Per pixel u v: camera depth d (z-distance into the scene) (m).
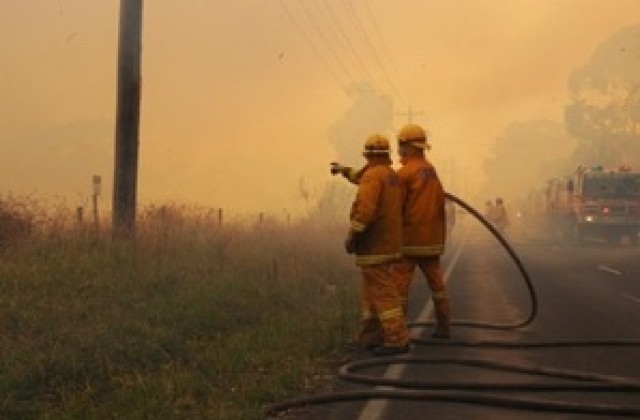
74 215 14.27
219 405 6.02
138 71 14.24
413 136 8.81
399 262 8.48
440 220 8.82
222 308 9.70
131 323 8.20
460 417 5.81
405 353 8.08
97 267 10.84
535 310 9.96
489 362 7.50
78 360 6.95
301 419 5.80
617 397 6.39
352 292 12.06
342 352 8.24
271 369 7.21
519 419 5.77
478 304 12.37
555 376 7.05
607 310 11.67
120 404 5.93
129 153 14.05
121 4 14.22
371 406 6.12
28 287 9.41
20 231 12.48
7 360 6.79
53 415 5.70
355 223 7.80
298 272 13.24
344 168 8.39
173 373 6.81
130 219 13.83
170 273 11.04
